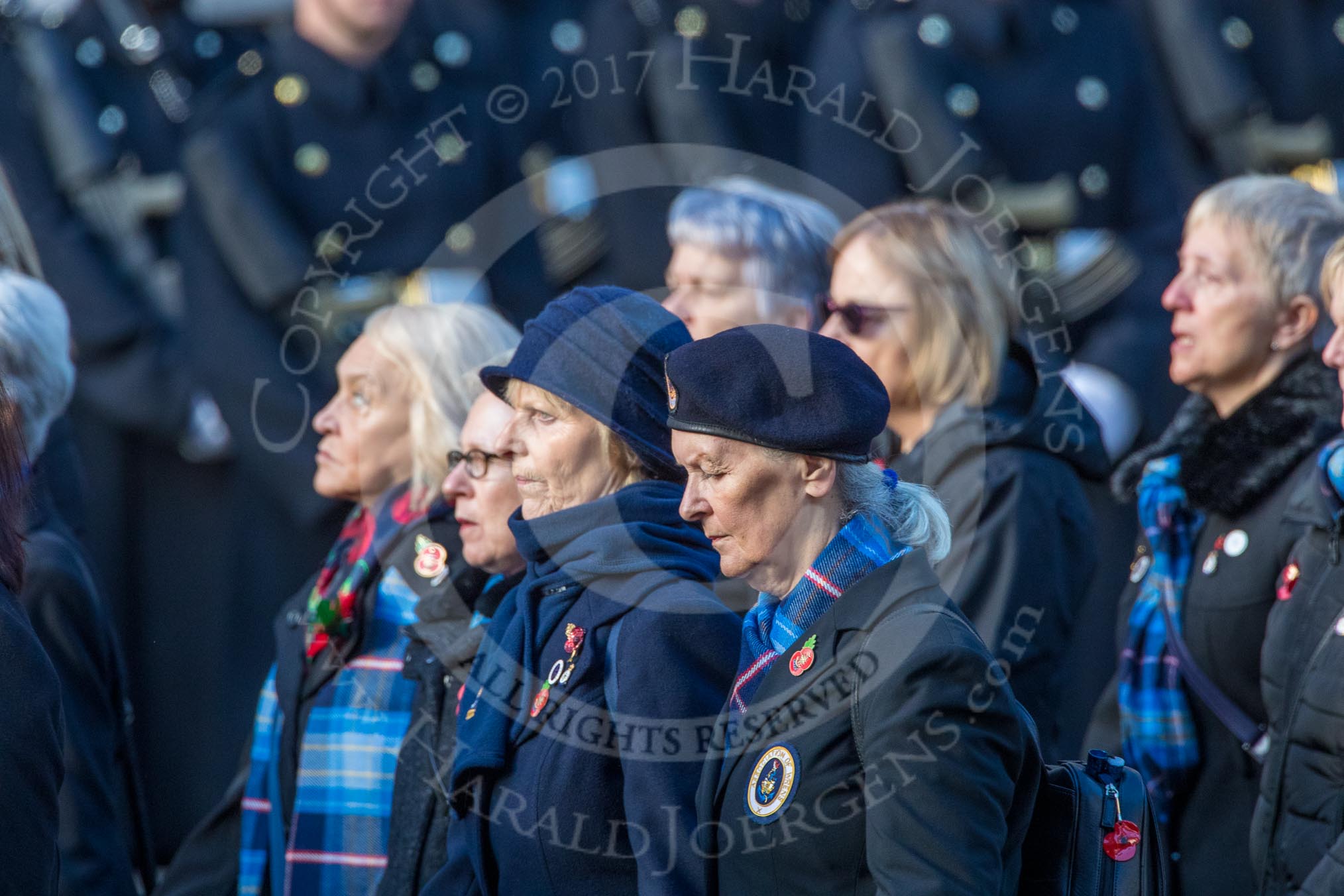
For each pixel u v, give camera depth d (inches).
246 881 462.6
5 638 345.7
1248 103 813.2
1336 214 458.9
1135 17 827.4
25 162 762.2
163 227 793.6
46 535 475.2
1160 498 473.4
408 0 722.8
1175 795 460.4
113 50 792.9
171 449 775.1
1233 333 458.0
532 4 786.8
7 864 331.3
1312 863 388.8
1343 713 383.2
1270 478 443.5
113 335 756.6
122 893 462.3
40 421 476.7
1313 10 829.8
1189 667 457.7
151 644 775.7
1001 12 721.0
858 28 739.4
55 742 347.9
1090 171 724.7
